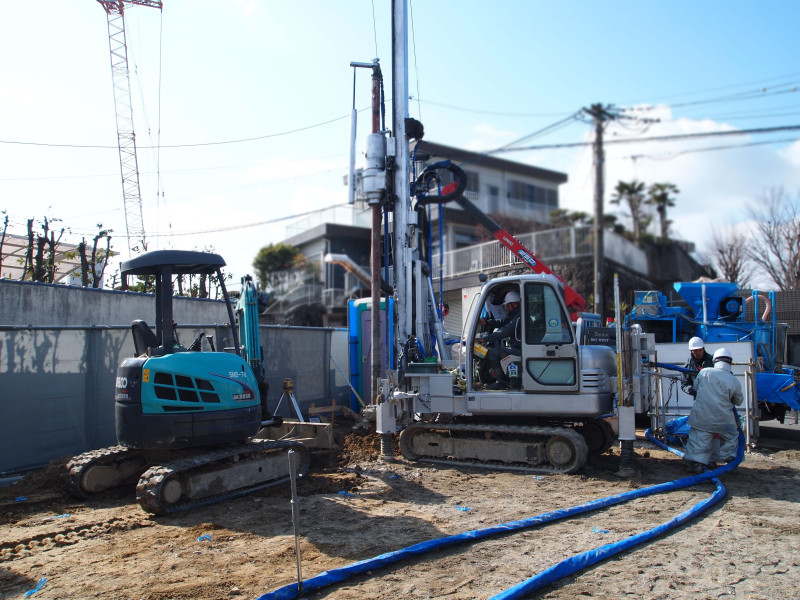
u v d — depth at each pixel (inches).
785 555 195.2
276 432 374.6
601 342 351.9
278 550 202.2
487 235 1196.5
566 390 309.6
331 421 474.3
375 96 390.9
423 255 409.4
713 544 206.1
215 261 289.3
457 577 177.8
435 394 342.3
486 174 1486.2
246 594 167.3
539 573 174.1
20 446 320.5
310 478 307.1
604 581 175.5
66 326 342.3
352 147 389.4
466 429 329.7
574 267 901.2
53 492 279.9
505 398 321.7
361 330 544.7
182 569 187.3
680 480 286.4
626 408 301.6
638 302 514.6
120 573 185.0
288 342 507.2
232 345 444.1
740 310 480.7
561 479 299.7
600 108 745.6
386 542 209.0
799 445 407.8
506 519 235.5
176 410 261.1
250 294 357.4
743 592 167.2
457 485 293.1
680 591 168.2
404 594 166.1
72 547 210.7
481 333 343.9
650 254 1007.6
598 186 754.8
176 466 248.7
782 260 901.8
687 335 507.2
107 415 363.3
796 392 410.3
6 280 400.5
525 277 322.3
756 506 253.6
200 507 255.4
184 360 269.1
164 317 278.1
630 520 232.8
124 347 375.6
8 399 317.1
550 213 1417.3
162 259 275.9
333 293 1237.1
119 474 284.0
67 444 342.0
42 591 172.6
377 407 346.0
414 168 401.4
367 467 334.6
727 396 304.2
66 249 591.5
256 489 280.7
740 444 319.6
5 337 317.7
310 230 1341.0
